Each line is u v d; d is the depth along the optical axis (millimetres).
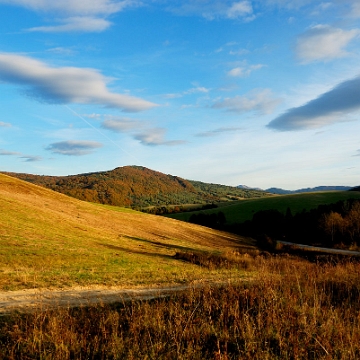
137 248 34281
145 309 9477
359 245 71188
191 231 67375
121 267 20125
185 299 11078
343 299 11727
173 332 8234
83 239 32031
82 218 48000
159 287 14281
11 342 7625
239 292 11523
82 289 12953
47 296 11469
